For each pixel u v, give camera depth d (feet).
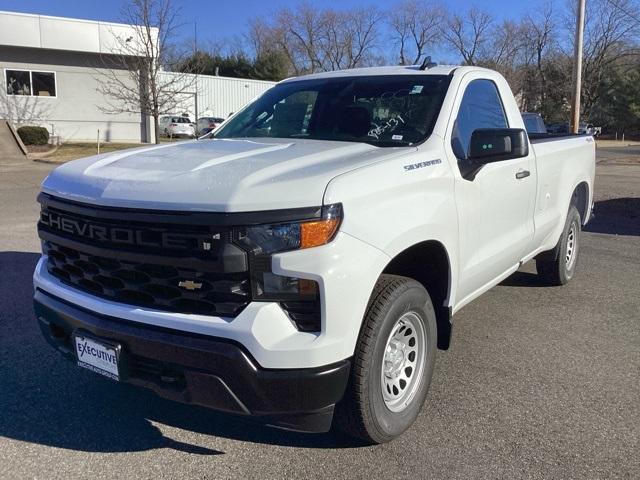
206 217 8.63
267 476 10.00
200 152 11.33
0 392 12.78
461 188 12.01
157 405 12.36
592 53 213.05
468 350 15.46
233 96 139.95
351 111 13.50
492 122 14.58
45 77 101.50
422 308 11.07
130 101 96.58
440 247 11.50
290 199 8.74
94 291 10.14
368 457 10.55
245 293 8.77
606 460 10.53
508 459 10.52
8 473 9.96
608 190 50.19
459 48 209.87
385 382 10.60
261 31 225.15
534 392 13.12
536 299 19.83
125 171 10.17
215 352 8.76
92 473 10.01
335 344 9.00
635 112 204.44
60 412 12.01
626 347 15.79
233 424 11.68
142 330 9.30
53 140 97.45
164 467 10.22
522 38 215.10
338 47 213.66
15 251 25.23
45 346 15.24
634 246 28.96
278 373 8.77
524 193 15.37
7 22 92.27
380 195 9.73
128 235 9.22
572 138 19.93
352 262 9.07
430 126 12.26
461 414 12.10
